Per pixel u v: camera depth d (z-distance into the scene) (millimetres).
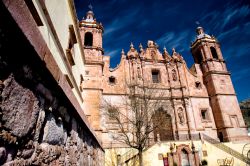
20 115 1997
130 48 35469
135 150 24484
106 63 32688
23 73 2064
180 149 25344
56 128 3168
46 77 2592
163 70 35312
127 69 33219
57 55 8172
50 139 2900
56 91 3012
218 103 32438
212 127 31812
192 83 35062
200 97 34000
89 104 26953
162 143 25406
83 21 32750
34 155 2365
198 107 33062
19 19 1770
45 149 2713
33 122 2320
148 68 34719
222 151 26531
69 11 11984
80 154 5328
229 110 32281
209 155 26188
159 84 33781
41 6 5961
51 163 2994
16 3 1740
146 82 31641
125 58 34062
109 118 27797
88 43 32719
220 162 25859
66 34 10820
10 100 1813
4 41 1696
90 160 7668
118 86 31203
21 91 2029
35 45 2104
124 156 24359
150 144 26469
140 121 23859
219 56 37250
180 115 31766
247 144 28312
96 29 32594
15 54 1892
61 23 9461
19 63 1977
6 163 1747
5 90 1734
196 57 39656
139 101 27094
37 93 2438
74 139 4496
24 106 2088
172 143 25609
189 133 30469
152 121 27688
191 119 31703
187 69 36062
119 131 27016
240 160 26000
